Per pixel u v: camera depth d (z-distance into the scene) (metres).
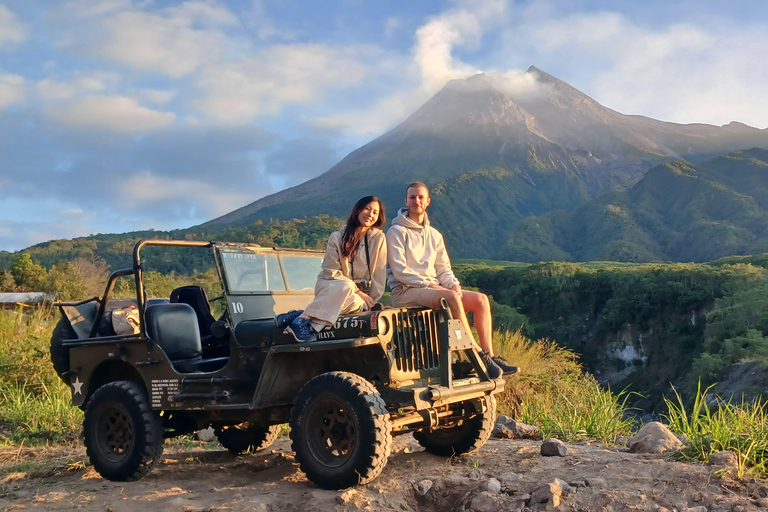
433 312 4.80
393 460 5.25
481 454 5.27
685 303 102.25
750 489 3.92
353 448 4.27
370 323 4.38
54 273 30.22
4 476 5.66
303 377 4.85
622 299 108.62
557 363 10.26
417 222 5.16
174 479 5.27
